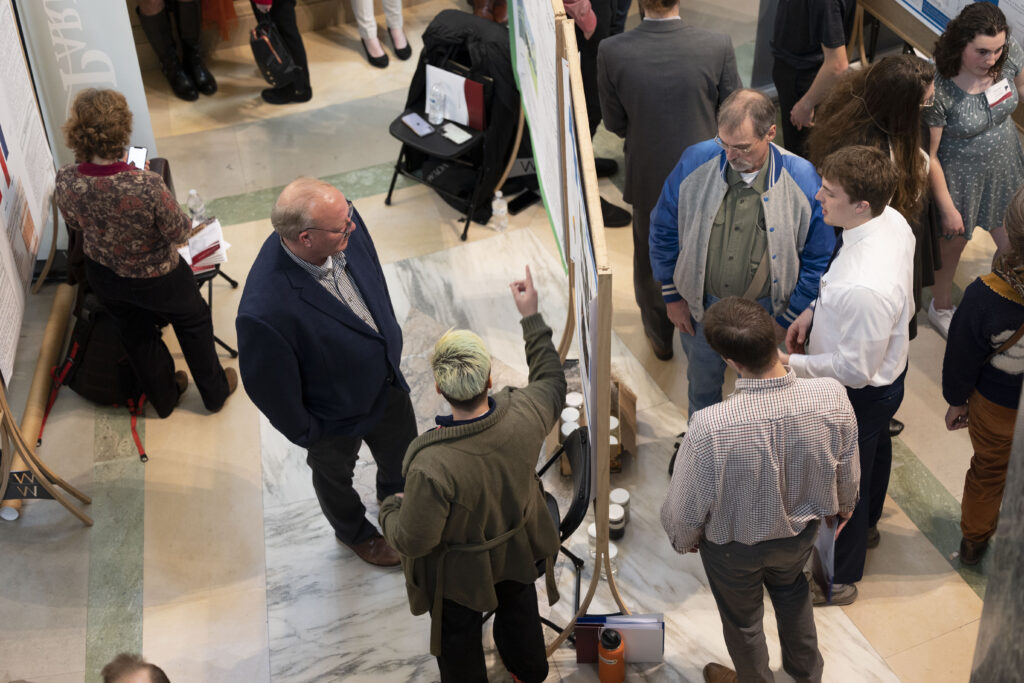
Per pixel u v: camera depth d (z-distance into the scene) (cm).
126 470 383
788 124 471
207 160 560
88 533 360
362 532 336
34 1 438
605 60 352
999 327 255
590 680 302
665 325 404
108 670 209
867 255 251
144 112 479
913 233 283
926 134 351
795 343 297
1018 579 49
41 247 465
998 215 378
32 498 354
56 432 399
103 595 338
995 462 289
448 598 252
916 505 349
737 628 264
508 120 469
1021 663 47
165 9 597
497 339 431
